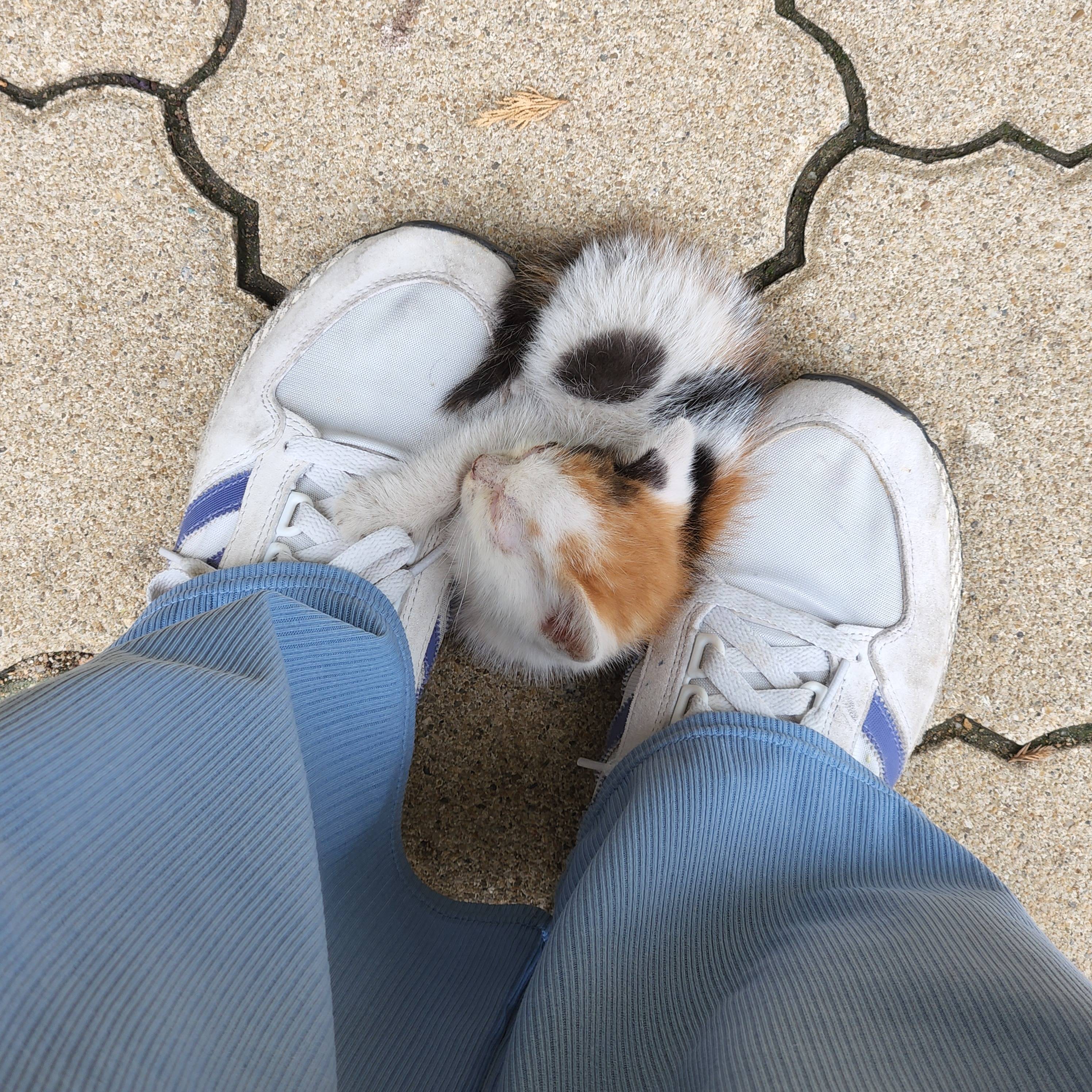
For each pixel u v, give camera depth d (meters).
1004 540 0.90
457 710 0.91
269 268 0.89
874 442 0.88
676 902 0.78
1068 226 0.88
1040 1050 0.71
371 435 0.88
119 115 0.88
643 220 0.89
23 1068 0.58
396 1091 0.77
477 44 0.87
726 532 0.89
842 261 0.89
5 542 0.90
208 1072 0.65
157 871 0.74
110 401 0.89
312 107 0.88
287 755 0.76
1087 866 0.90
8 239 0.88
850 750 0.87
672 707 0.87
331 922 0.78
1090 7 0.87
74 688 0.75
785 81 0.88
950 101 0.88
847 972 0.75
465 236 0.88
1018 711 0.90
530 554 0.86
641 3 0.87
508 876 0.91
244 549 0.86
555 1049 0.76
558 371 0.88
